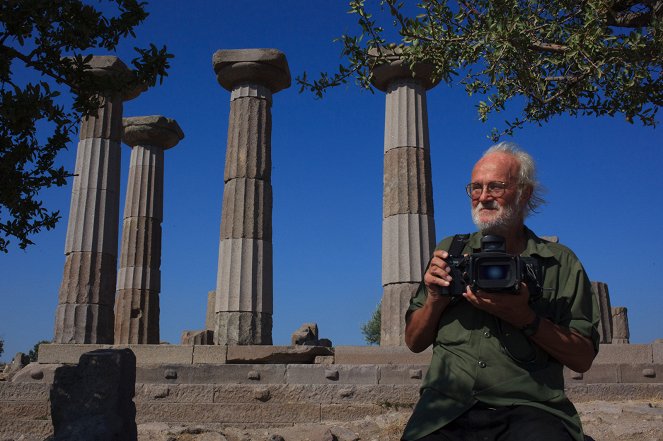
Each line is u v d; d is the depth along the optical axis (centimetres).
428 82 1362
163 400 1096
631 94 831
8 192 658
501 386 261
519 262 248
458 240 300
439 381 274
